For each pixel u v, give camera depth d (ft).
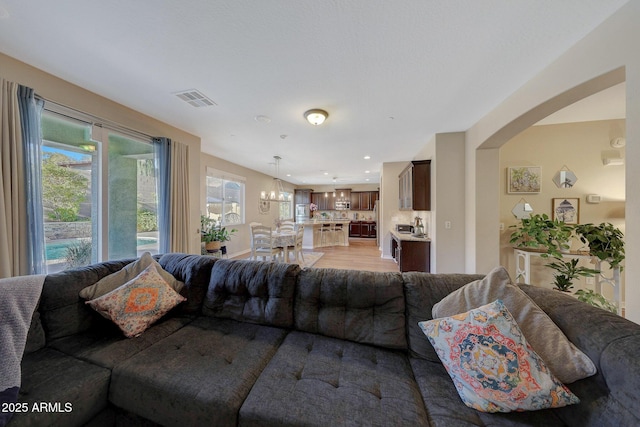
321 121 9.27
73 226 7.68
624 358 2.67
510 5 4.41
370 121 10.13
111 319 5.04
